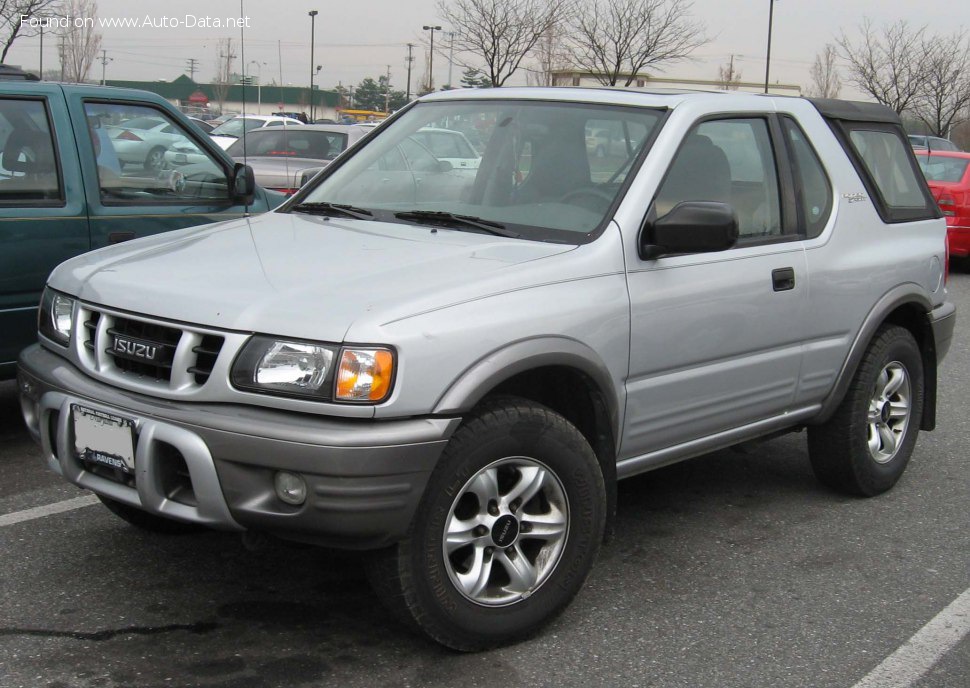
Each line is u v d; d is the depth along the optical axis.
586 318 3.60
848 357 4.86
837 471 5.12
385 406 3.09
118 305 3.45
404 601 3.28
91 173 5.75
